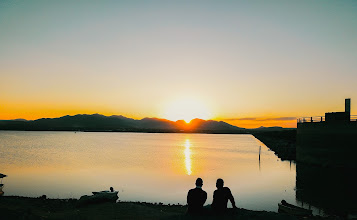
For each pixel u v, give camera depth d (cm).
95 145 14050
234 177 4572
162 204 2636
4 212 1312
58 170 5122
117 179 4256
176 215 1104
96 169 5347
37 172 4822
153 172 5050
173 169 5497
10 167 5406
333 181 3897
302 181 4056
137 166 5916
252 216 1056
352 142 4156
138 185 3788
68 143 15075
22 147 11250
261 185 3869
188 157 8212
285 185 3831
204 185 3847
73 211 1530
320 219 1967
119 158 7669
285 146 9550
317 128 4922
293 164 6425
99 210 1492
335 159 4425
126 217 1334
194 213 1063
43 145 12862
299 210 2283
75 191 3350
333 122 4484
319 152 4844
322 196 3153
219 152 10231
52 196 3067
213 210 1074
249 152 10212
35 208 2066
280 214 1104
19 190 3350
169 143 17288
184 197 3122
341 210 2558
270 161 7131
